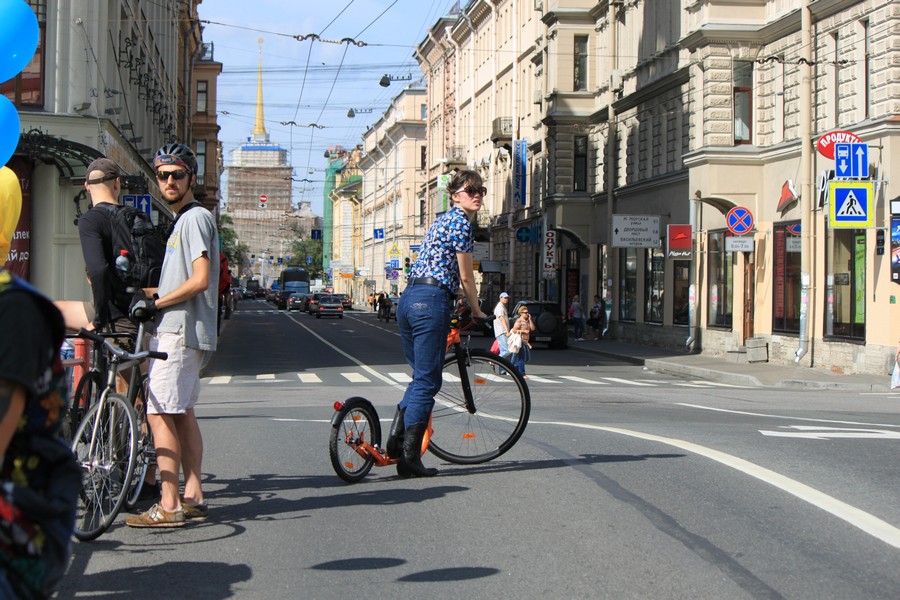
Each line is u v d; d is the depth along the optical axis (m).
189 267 5.91
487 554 5.42
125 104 31.06
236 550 5.52
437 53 77.62
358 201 129.12
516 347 20.94
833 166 23.78
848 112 23.66
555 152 43.50
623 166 39.12
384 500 6.77
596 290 42.84
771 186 27.47
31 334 2.82
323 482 7.44
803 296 24.69
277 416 12.81
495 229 60.66
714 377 24.08
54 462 3.00
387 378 22.83
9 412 2.76
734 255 28.83
